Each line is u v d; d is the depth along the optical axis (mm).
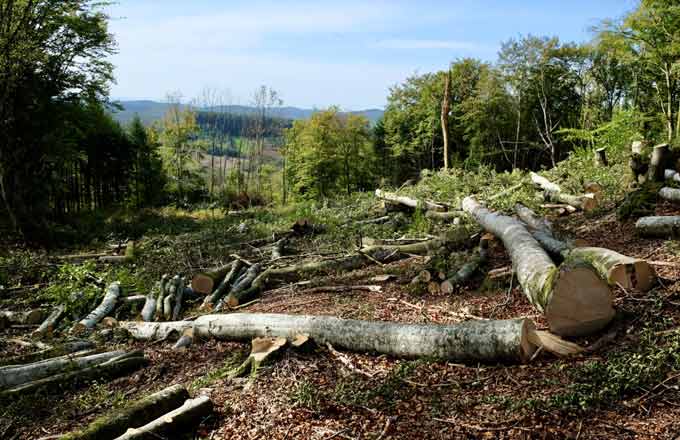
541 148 33688
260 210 24625
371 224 13273
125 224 21938
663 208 8094
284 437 3631
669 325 4215
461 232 9039
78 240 18750
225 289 9242
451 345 4473
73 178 32562
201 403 4086
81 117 22031
